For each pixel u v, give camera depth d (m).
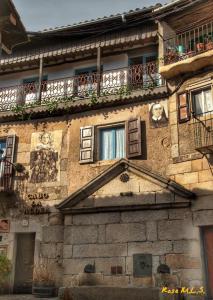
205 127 12.09
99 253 12.77
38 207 14.25
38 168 14.77
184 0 13.92
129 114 14.12
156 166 13.10
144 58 16.02
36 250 13.75
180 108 13.26
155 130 13.54
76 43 16.25
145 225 12.47
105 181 13.41
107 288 10.87
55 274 13.13
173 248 11.91
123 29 16.02
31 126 15.49
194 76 13.29
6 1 11.32
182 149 12.82
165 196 12.44
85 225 13.25
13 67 17.61
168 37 14.96
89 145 14.27
